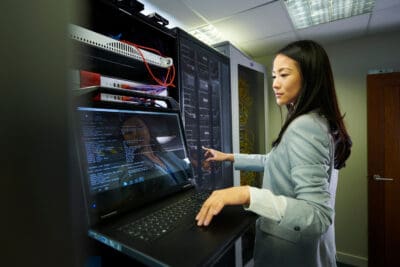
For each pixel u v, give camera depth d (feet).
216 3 5.13
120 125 2.22
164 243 1.43
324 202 1.84
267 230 2.54
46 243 0.82
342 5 5.57
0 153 0.70
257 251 2.79
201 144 4.65
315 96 2.35
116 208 1.88
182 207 2.12
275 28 6.53
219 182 5.34
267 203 1.81
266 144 7.95
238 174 6.06
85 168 1.68
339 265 7.64
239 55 6.26
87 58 2.83
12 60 0.72
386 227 6.95
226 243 1.46
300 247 2.41
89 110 1.92
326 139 2.07
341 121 2.47
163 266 1.22
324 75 2.39
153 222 1.76
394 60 7.07
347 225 7.79
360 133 7.55
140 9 3.07
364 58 7.45
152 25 3.28
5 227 0.71
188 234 1.57
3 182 0.70
